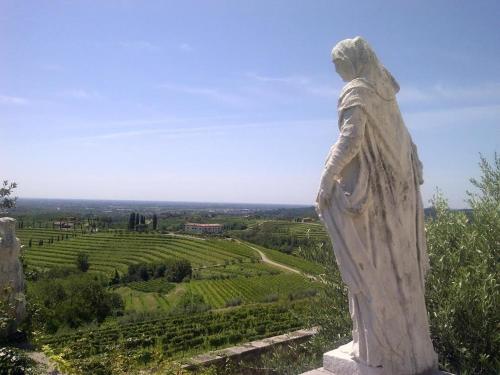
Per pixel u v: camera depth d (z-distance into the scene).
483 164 9.03
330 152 4.55
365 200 4.38
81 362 7.06
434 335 6.30
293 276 88.31
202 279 89.19
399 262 4.55
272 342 13.13
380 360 4.36
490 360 5.95
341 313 8.48
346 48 4.71
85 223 195.62
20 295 13.20
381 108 4.55
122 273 96.31
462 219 8.07
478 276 6.45
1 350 9.65
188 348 37.06
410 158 4.85
